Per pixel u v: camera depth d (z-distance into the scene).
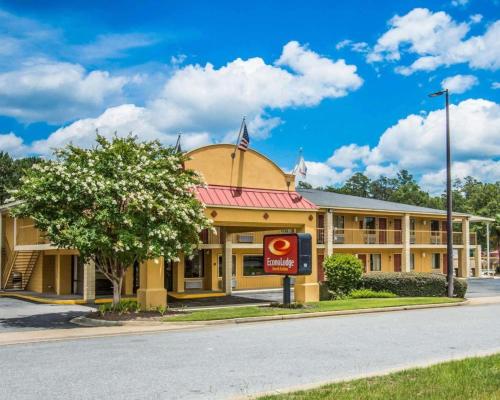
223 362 10.21
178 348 11.86
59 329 15.67
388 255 43.34
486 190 84.50
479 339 13.28
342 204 39.25
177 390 8.04
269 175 23.58
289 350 11.58
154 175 17.88
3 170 57.50
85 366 9.80
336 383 8.09
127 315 17.75
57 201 16.61
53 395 7.73
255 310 19.30
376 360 10.48
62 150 17.69
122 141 18.11
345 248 39.50
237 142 22.56
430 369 9.03
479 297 29.06
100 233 16.47
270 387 8.24
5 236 34.22
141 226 17.00
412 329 15.16
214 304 24.03
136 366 9.80
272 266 21.14
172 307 21.67
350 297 25.45
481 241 74.19
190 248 18.77
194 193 19.61
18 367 9.71
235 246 33.88
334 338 13.38
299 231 24.00
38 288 30.98
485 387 7.73
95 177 16.61
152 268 19.34
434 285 27.03
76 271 29.48
